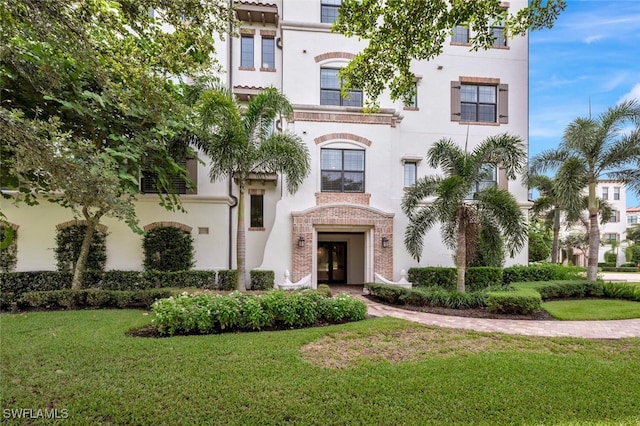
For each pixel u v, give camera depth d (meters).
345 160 14.80
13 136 3.51
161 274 12.88
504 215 10.91
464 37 16.70
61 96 8.54
